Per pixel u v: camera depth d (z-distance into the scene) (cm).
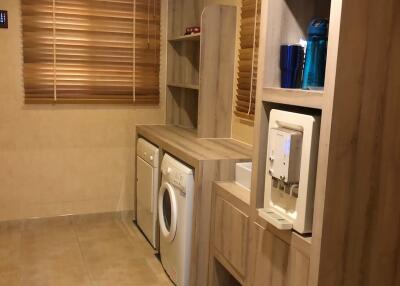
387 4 151
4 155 365
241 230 222
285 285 182
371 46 151
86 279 293
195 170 257
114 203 405
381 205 165
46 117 371
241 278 224
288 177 172
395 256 171
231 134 330
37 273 298
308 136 164
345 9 145
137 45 387
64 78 368
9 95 357
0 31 345
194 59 388
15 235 362
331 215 157
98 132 389
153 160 327
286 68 188
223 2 335
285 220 177
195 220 259
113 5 373
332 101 150
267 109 197
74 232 373
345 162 155
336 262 162
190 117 399
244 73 303
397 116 161
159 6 389
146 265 316
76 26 364
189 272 270
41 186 380
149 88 397
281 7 191
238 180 252
